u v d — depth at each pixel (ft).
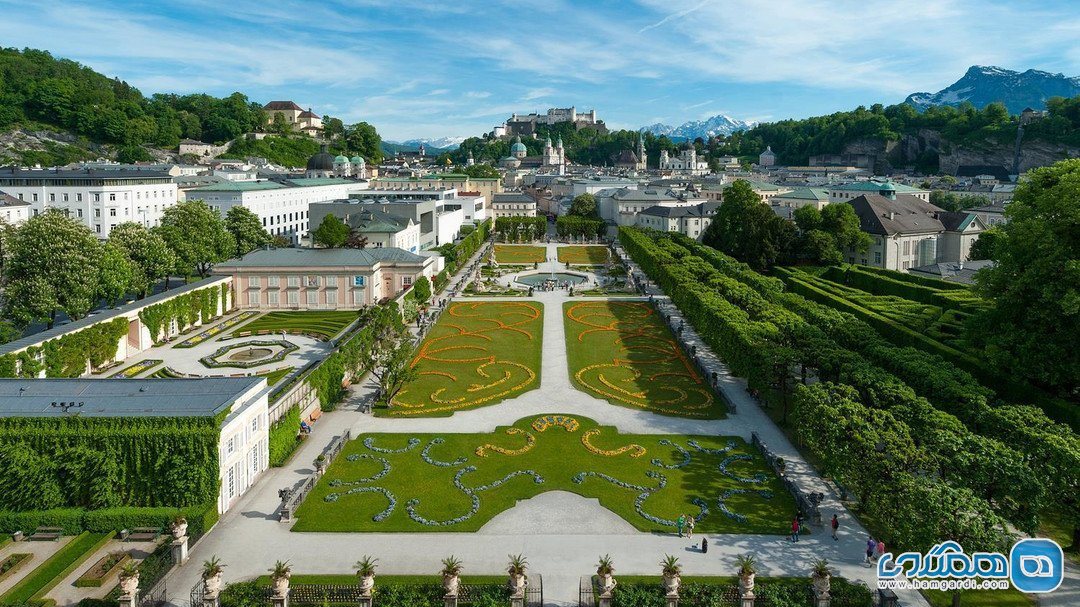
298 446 338.75
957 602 213.05
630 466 318.04
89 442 265.95
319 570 234.38
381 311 507.71
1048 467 249.96
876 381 331.98
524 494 290.56
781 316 488.02
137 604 211.82
